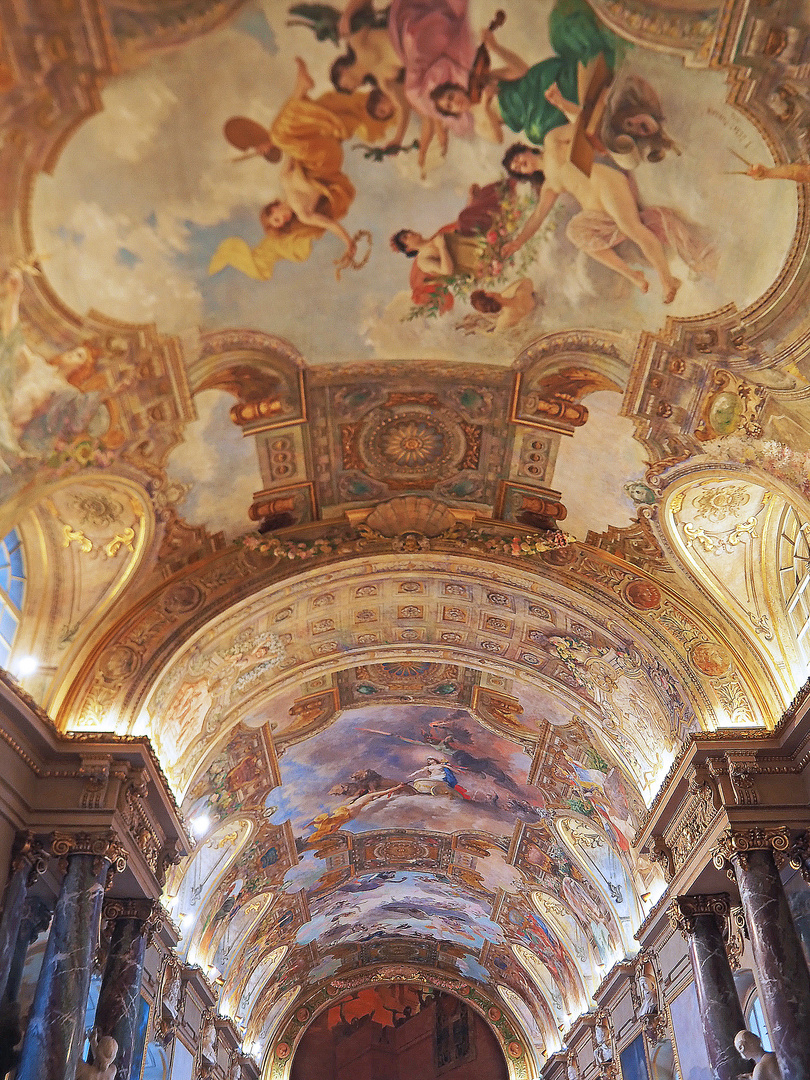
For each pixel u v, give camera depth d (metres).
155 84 11.02
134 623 17.94
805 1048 13.72
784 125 11.34
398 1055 44.50
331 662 22.31
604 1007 28.67
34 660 16.77
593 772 24.23
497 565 19.72
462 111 11.99
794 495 15.02
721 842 15.97
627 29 10.88
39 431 13.73
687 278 13.47
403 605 21.23
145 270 13.11
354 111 11.90
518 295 14.60
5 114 10.38
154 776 16.72
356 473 18.47
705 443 15.62
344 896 36.88
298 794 27.91
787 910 15.00
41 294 12.36
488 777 28.41
